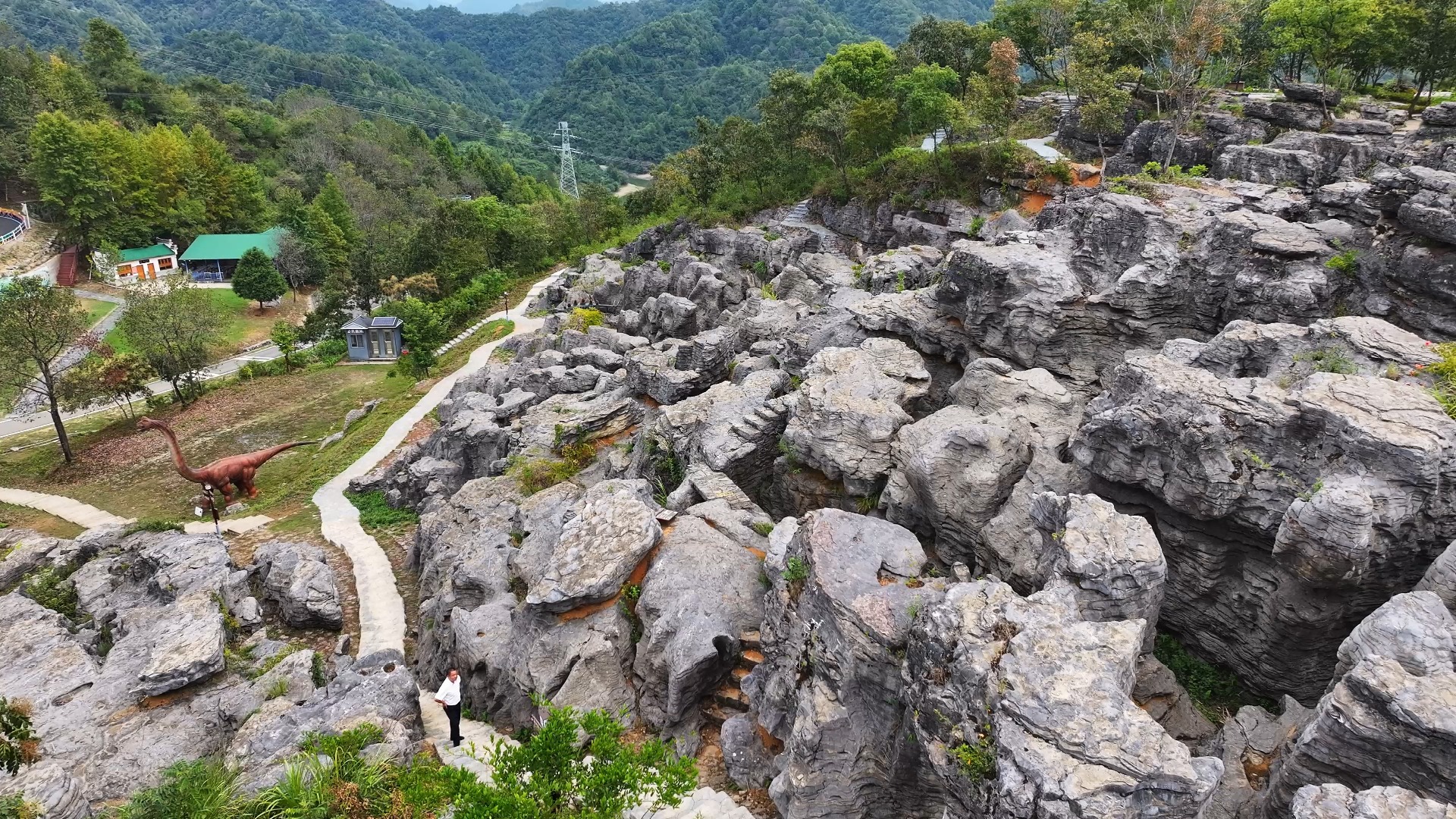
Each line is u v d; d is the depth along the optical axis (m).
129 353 74.38
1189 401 18.33
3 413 72.00
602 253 95.94
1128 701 12.68
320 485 49.75
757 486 29.38
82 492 57.72
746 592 22.00
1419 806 10.99
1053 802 11.60
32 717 23.02
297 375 82.81
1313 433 17.12
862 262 66.50
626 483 28.11
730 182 89.06
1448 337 22.73
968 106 63.50
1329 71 66.94
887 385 27.03
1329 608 16.50
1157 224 28.95
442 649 26.89
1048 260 28.53
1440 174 24.06
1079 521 16.31
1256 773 15.18
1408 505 15.52
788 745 17.62
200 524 45.38
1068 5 79.06
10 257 109.81
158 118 166.12
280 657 26.38
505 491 36.12
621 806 13.76
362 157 180.75
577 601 21.97
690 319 52.94
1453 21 60.19
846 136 71.88
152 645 25.98
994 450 21.70
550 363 52.59
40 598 33.94
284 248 118.12
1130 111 62.44
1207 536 18.59
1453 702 11.81
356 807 16.31
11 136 126.94
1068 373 27.70
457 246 102.88
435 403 62.28
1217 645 19.09
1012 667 13.38
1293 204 30.84
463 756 20.52
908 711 15.30
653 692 20.81
